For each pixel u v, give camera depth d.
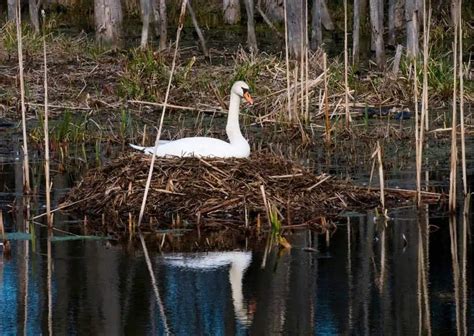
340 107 24.42
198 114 23.88
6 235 15.43
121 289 13.09
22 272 13.79
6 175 19.12
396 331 11.68
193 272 13.73
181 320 12.05
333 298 12.70
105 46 32.78
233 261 14.14
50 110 24.97
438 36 36.53
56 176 19.05
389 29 34.81
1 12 41.94
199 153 17.05
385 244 14.82
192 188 16.05
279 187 16.28
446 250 14.50
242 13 44.66
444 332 11.65
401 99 25.94
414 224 15.73
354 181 18.14
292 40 29.42
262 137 22.67
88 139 22.34
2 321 12.10
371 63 30.86
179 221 15.65
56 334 11.70
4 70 28.34
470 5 41.62
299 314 12.20
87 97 25.50
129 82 26.41
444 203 16.83
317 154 20.89
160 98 25.81
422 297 12.73
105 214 16.12
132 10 44.25
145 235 15.30
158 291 13.02
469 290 12.95
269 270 13.76
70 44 31.67
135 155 16.59
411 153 20.80
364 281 13.30
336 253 14.44
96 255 14.48
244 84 17.67
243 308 12.40
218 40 37.09
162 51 31.30
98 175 16.73
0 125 23.64
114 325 11.91
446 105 25.48
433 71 26.38
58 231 15.55
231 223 15.66
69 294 12.96
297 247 14.73
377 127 23.08
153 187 16.08
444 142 21.88
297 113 23.06
